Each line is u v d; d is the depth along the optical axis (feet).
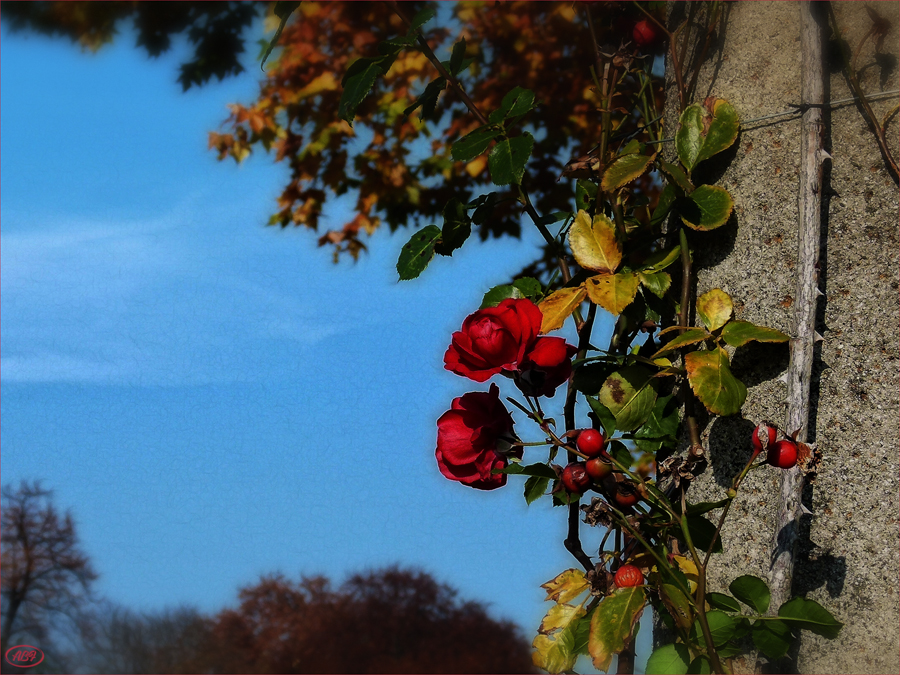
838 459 3.61
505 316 3.67
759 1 3.88
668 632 3.81
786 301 3.71
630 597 3.54
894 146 3.63
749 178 3.82
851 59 3.69
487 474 3.69
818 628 3.46
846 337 3.64
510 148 3.85
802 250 3.63
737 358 3.76
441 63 3.97
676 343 3.70
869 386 3.61
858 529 3.58
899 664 3.50
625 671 3.78
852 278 3.65
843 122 3.69
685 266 3.83
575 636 3.70
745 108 3.85
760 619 3.51
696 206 3.83
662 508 3.67
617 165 3.93
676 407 3.82
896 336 3.59
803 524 3.63
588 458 3.60
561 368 3.70
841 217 3.68
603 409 3.78
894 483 3.56
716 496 3.78
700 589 3.51
